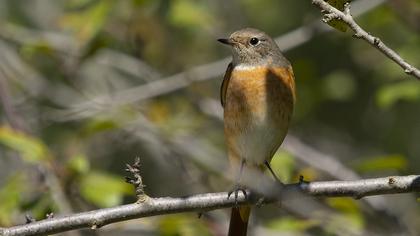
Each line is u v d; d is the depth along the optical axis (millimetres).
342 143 14945
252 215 11570
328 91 14383
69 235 10180
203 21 14148
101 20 12594
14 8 14812
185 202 7496
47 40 13125
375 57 14852
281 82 9430
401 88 12281
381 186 7473
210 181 12523
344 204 10539
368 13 13938
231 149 9523
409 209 13766
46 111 13898
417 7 13219
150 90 13258
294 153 12273
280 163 11070
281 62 9570
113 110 12742
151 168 14102
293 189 7723
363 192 7512
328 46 15203
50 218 7359
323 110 15172
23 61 14008
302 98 14328
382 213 11742
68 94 14242
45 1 15273
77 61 13055
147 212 7395
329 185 7648
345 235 10531
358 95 15109
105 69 14953
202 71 13367
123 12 13852
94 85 14750
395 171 14312
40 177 10141
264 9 15102
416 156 14586
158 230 10375
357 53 14953
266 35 9625
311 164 12156
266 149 9406
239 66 9570
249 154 9414
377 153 14766
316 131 14945
